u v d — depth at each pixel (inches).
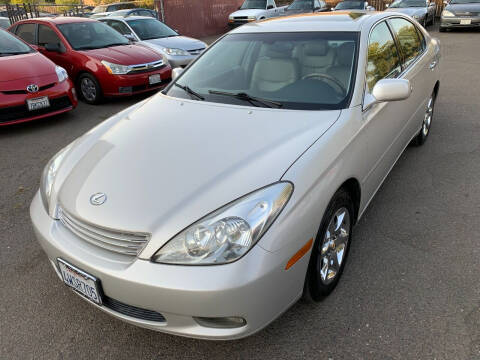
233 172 80.1
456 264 105.7
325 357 81.4
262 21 142.7
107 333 90.2
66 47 291.9
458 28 573.6
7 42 252.5
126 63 275.6
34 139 216.2
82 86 287.7
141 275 71.0
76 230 81.7
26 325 92.9
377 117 109.3
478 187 144.6
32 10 649.6
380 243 115.7
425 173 156.6
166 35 365.4
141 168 86.2
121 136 102.1
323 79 108.0
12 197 152.6
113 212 77.2
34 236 126.7
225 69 123.3
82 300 100.0
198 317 72.4
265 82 113.0
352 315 91.0
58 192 90.3
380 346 82.9
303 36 121.0
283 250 72.5
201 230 71.2
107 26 323.9
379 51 122.3
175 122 103.4
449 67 343.6
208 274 68.8
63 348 86.8
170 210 74.8
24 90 219.1
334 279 96.2
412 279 101.0
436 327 86.5
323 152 85.4
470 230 120.0
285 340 85.7
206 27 733.9
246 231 70.7
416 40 161.0
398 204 135.9
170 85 129.0
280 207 73.9
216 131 95.7
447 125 207.5
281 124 95.3
